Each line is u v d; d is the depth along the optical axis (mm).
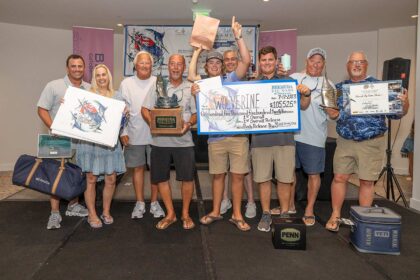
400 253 2338
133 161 2926
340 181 2727
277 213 3143
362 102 2479
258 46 5598
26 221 2949
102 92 2730
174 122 2504
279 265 2166
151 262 2201
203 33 2768
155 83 2748
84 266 2145
